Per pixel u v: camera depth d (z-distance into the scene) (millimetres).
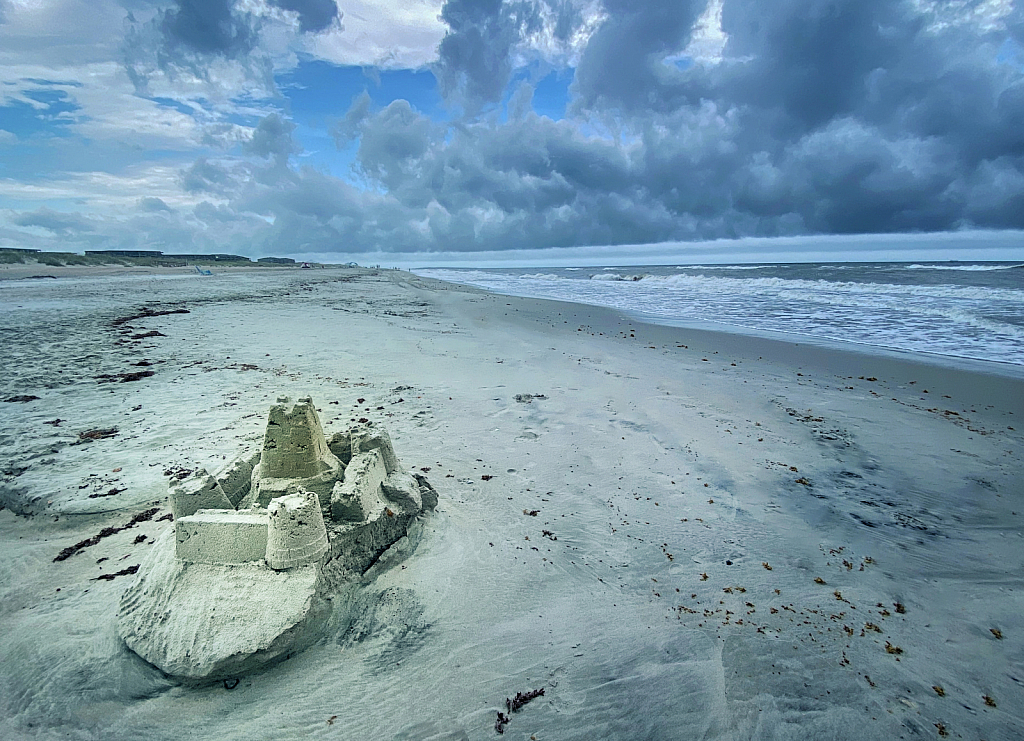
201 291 36594
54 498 7820
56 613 5625
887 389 14430
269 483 6223
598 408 12773
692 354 18812
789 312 28906
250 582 5207
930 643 5543
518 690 4910
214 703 4660
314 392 13492
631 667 5180
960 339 20281
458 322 26625
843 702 4816
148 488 8156
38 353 16266
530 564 6754
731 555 7117
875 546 7332
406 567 6449
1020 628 5746
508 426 11594
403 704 4730
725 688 4926
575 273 98812
